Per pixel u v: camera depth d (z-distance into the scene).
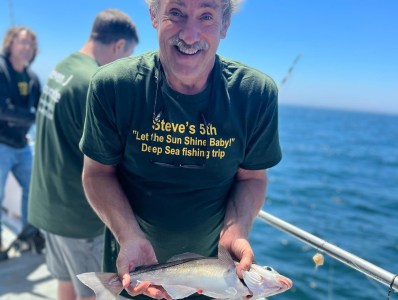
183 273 0.77
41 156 1.18
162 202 0.84
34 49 1.83
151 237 0.88
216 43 0.74
